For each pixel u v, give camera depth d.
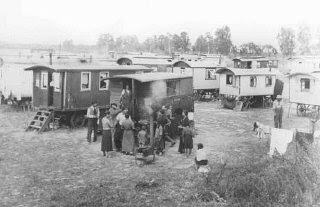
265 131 21.69
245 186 12.41
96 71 24.23
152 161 16.42
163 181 13.92
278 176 12.49
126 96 20.03
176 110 20.89
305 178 12.55
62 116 23.48
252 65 44.81
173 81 22.47
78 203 11.57
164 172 15.05
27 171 14.92
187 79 23.98
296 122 26.81
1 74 31.38
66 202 11.67
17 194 12.44
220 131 23.83
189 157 17.42
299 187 12.14
